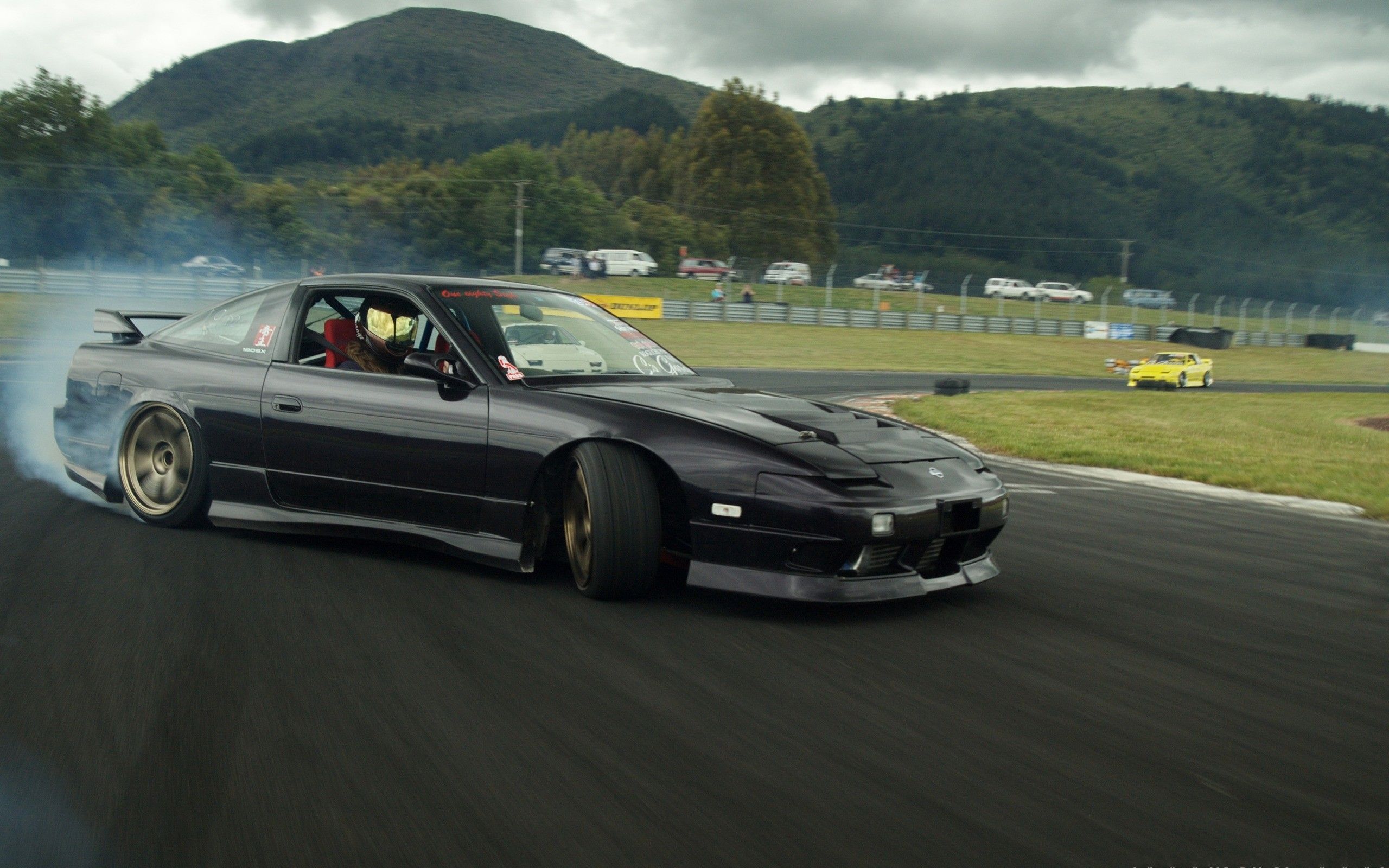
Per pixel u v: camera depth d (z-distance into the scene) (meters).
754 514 2.96
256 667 2.46
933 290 64.88
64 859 1.58
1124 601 3.54
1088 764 2.05
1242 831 1.78
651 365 3.86
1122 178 173.88
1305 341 53.97
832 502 2.90
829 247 75.00
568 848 1.64
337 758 1.96
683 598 3.20
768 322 42.69
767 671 2.55
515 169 69.38
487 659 2.56
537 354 3.59
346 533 3.62
